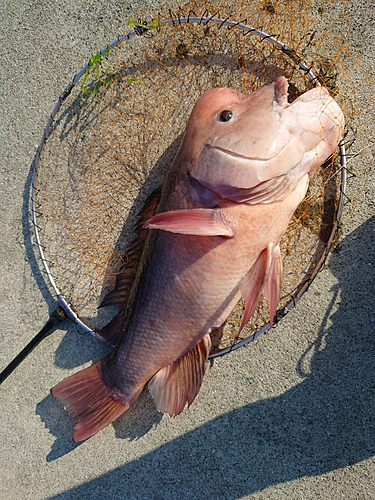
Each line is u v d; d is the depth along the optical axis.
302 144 0.58
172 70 0.78
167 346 0.69
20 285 0.86
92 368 0.76
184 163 0.61
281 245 0.76
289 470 0.75
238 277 0.63
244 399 0.77
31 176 0.85
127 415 0.80
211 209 0.59
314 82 0.71
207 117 0.60
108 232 0.82
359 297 0.74
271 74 0.75
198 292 0.64
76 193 0.83
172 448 0.79
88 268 0.83
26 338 0.85
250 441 0.77
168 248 0.64
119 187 0.82
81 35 0.82
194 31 0.77
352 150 0.73
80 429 0.75
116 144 0.81
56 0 0.82
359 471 0.73
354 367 0.74
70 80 0.83
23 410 0.84
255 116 0.57
